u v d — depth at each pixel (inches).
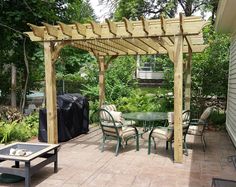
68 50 395.9
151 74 606.2
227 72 342.3
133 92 399.5
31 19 333.4
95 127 323.9
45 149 158.7
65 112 250.8
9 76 423.8
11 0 324.2
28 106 421.4
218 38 355.9
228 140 262.7
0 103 426.9
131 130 220.1
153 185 149.3
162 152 215.6
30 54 363.3
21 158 141.9
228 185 122.2
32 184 151.2
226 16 224.7
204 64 346.0
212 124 334.3
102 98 312.8
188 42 237.3
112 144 241.3
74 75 430.9
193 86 349.4
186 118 209.0
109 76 389.1
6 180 153.1
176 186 147.8
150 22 186.1
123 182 153.9
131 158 199.3
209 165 184.1
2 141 240.4
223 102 360.2
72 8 379.9
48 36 214.5
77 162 189.6
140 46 250.1
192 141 257.8
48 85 219.8
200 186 147.7
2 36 340.5
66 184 151.3
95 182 154.1
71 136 261.4
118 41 231.3
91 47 268.5
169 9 542.6
